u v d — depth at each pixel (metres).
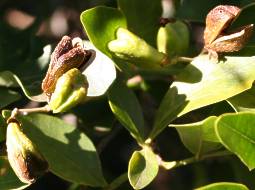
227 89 0.24
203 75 0.25
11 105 0.29
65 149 0.25
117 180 0.26
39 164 0.23
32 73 0.28
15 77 0.25
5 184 0.24
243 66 0.25
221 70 0.25
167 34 0.27
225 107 0.25
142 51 0.25
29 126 0.25
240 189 0.22
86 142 0.25
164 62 0.25
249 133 0.23
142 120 0.26
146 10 0.27
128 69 0.26
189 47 0.29
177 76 0.25
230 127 0.23
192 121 0.28
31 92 0.26
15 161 0.23
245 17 0.26
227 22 0.24
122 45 0.25
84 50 0.24
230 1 0.29
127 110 0.26
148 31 0.28
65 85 0.23
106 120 0.29
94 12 0.25
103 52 0.25
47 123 0.25
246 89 0.24
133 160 0.24
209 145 0.25
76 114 0.29
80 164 0.25
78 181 0.25
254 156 0.23
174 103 0.25
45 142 0.25
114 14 0.25
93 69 0.24
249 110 0.24
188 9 0.29
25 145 0.23
